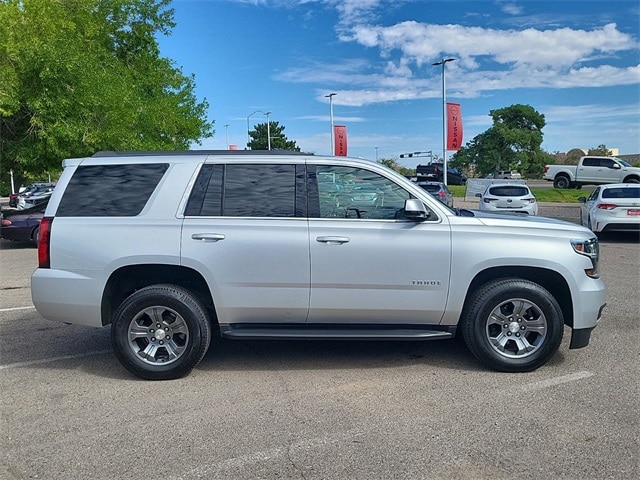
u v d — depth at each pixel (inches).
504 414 163.6
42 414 168.2
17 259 528.4
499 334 199.9
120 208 198.1
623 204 557.0
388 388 186.1
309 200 197.9
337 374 200.7
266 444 147.2
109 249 193.8
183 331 196.1
